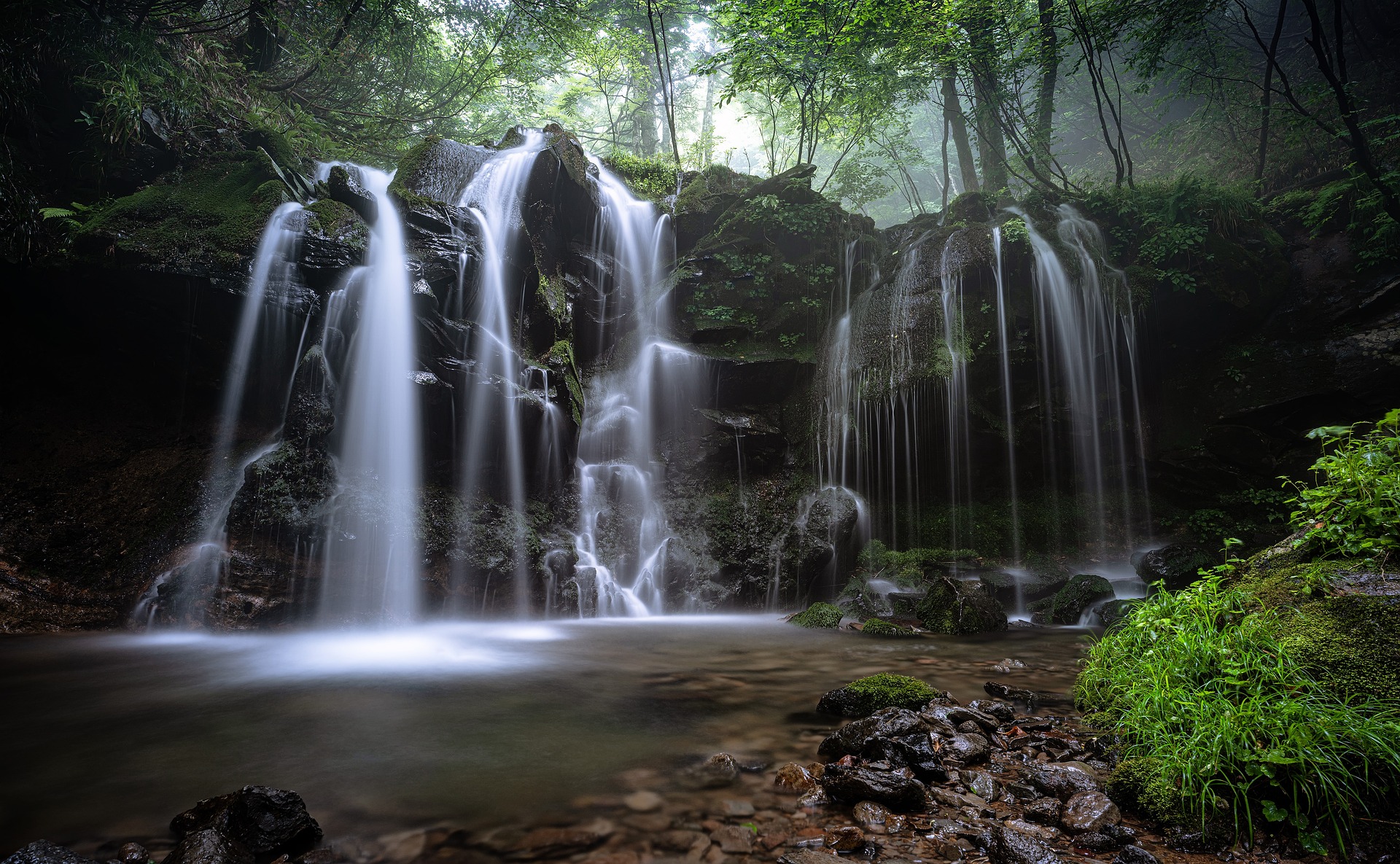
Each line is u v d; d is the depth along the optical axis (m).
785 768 3.16
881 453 10.18
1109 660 4.30
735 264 11.14
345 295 7.62
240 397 7.87
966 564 9.55
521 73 14.79
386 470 7.61
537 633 6.81
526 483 8.46
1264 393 10.36
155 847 2.47
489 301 8.79
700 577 8.67
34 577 6.55
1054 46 11.88
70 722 3.82
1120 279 10.85
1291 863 2.45
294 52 11.86
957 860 2.45
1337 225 11.11
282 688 4.59
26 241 7.23
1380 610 3.19
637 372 10.16
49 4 7.75
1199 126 16.47
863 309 11.02
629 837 2.57
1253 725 2.90
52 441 7.52
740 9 11.88
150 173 8.31
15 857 2.21
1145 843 2.63
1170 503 10.82
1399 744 2.66
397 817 2.71
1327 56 11.27
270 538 6.60
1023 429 10.58
